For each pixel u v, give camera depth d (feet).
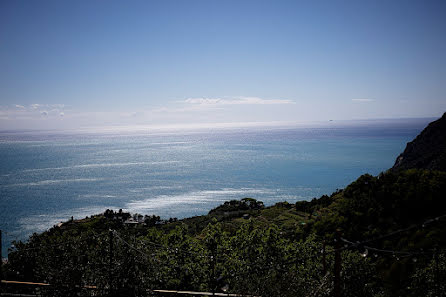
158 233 100.68
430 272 72.54
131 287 53.62
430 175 140.97
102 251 60.08
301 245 85.61
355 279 75.41
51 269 53.93
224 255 81.30
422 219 120.37
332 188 554.46
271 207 254.88
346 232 126.31
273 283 54.54
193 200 483.51
